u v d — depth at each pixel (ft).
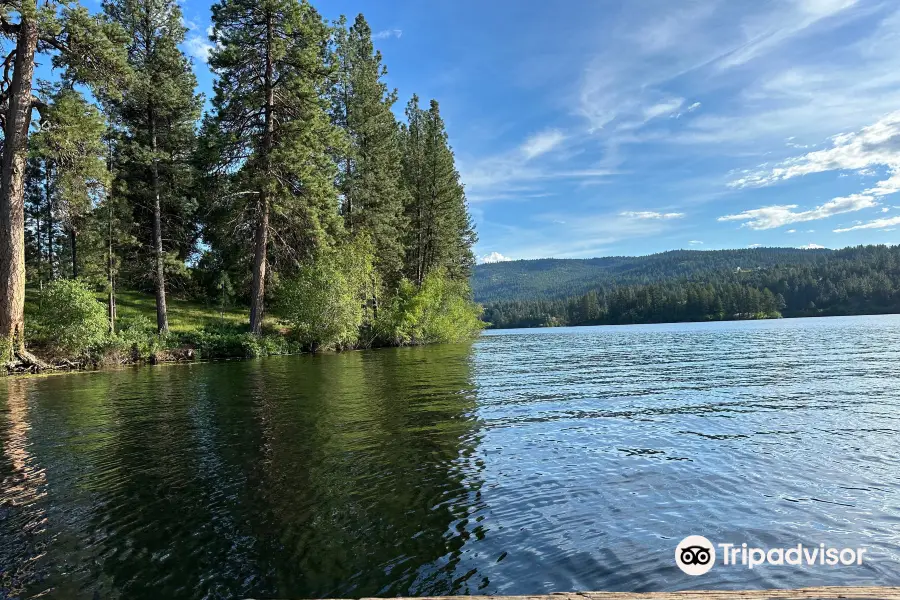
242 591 11.11
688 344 100.53
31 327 68.08
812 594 7.57
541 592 10.74
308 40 86.38
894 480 17.21
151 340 76.13
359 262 102.42
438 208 150.82
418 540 13.37
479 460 20.36
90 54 67.56
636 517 14.57
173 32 93.20
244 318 110.42
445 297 130.82
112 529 14.49
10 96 64.64
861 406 30.63
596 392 38.42
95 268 79.82
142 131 87.40
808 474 17.99
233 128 86.48
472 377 49.37
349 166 121.08
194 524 14.67
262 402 35.73
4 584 11.59
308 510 15.51
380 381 46.83
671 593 7.86
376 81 131.54
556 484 17.40
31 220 111.55
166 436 25.91
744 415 28.58
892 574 11.27
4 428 29.04
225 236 95.30
